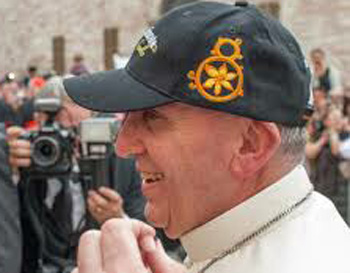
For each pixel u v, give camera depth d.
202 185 1.18
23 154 3.10
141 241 1.22
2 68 22.00
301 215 1.19
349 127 6.60
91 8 20.53
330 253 1.12
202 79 1.13
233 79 1.13
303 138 1.21
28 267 3.17
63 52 20.72
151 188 1.21
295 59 1.17
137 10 19.44
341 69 15.04
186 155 1.16
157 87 1.15
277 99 1.14
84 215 3.18
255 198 1.19
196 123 1.15
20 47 22.02
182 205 1.20
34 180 3.17
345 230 1.18
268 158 1.17
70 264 3.18
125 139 1.20
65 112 3.40
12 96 11.07
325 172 6.25
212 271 1.19
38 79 11.89
